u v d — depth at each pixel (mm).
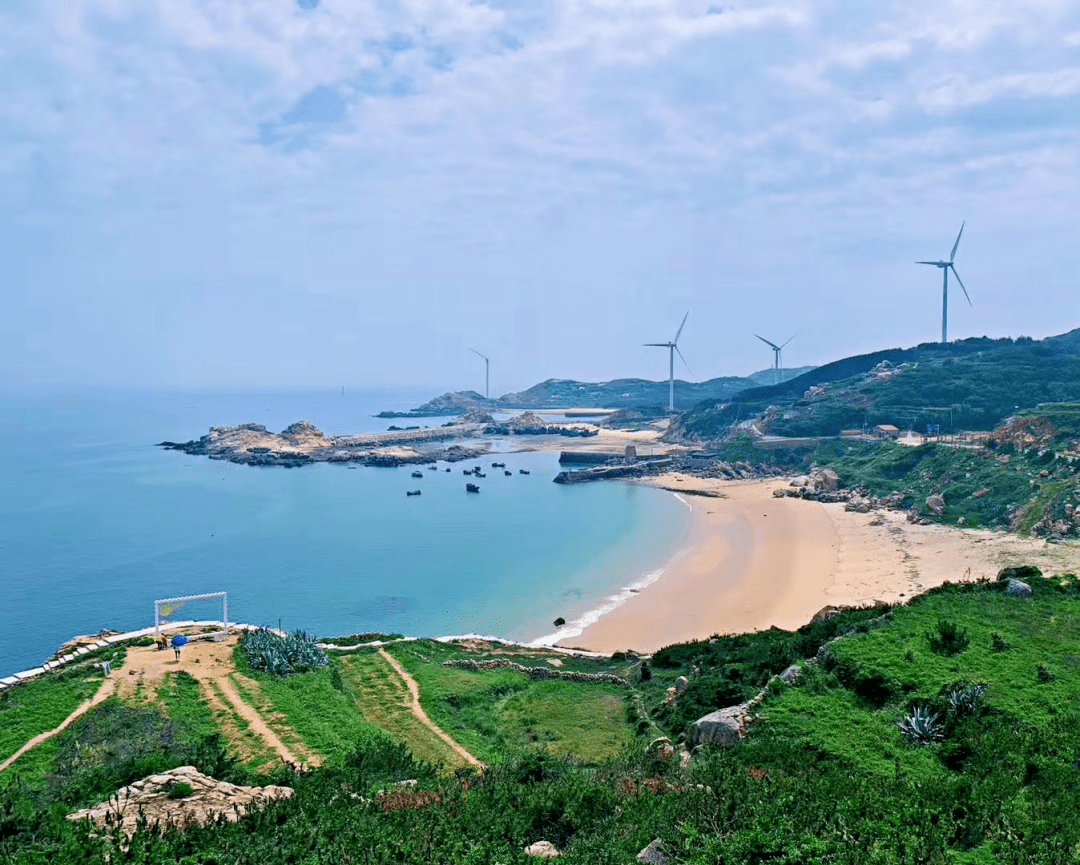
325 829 23391
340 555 122500
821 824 23891
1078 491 107188
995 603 47812
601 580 104438
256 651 52906
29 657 79125
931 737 33781
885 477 158750
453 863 21453
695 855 21969
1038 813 25516
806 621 80688
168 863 20891
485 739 44188
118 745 37312
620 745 42500
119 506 166625
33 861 20891
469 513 158875
